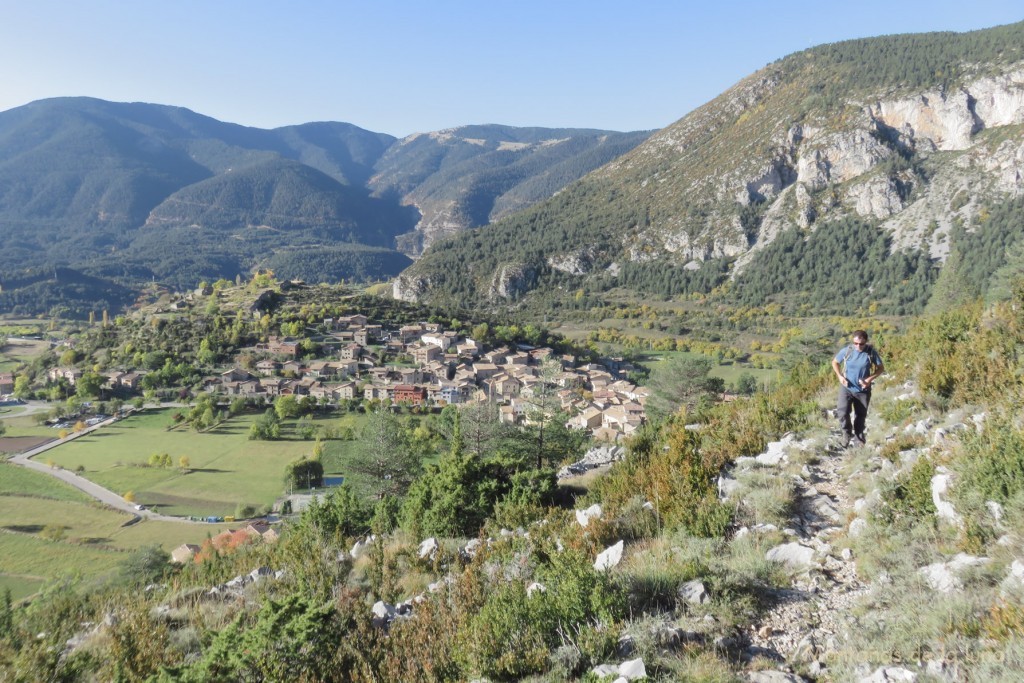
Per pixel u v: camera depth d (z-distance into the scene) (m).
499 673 6.19
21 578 52.91
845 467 11.35
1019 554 6.45
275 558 13.57
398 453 34.25
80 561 56.50
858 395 12.09
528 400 33.19
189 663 7.77
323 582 10.39
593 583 7.38
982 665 4.76
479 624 6.89
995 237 168.50
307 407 110.19
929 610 5.92
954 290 67.31
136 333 150.38
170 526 66.25
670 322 193.88
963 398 12.50
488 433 32.97
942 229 192.12
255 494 75.75
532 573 9.19
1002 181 193.38
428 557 11.77
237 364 135.50
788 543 8.72
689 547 9.05
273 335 151.38
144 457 89.94
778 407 17.59
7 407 122.38
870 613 6.38
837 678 5.33
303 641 7.00
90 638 9.78
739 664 5.89
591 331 193.12
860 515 8.96
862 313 170.12
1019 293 18.02
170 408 115.19
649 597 7.48
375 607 9.03
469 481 17.78
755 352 147.38
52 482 80.12
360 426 99.75
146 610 9.95
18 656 8.70
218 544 35.38
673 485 12.03
